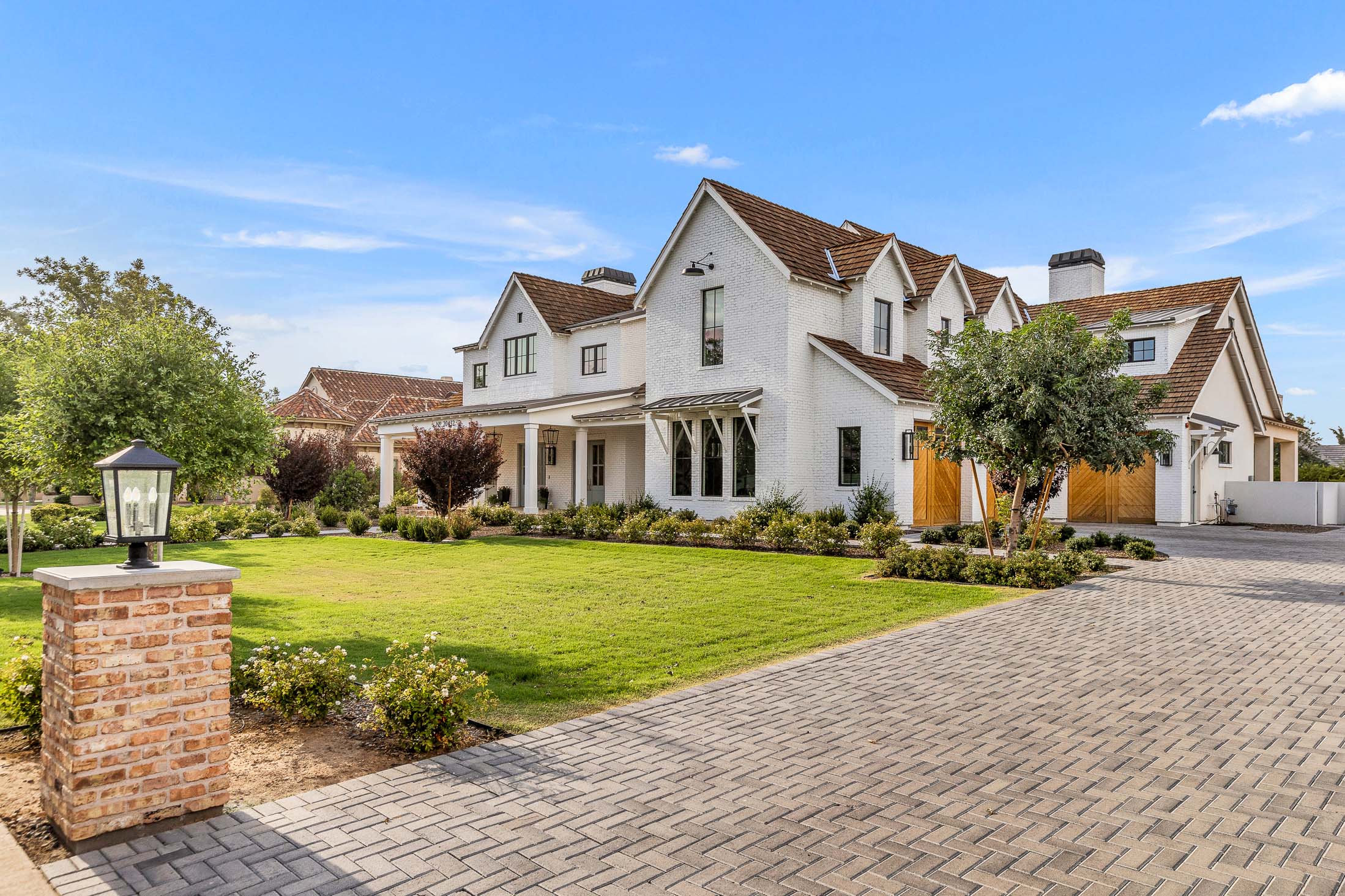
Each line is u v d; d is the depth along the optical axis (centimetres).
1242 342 2938
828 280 2139
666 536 1823
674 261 2330
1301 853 383
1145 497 2398
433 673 557
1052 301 3161
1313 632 884
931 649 818
